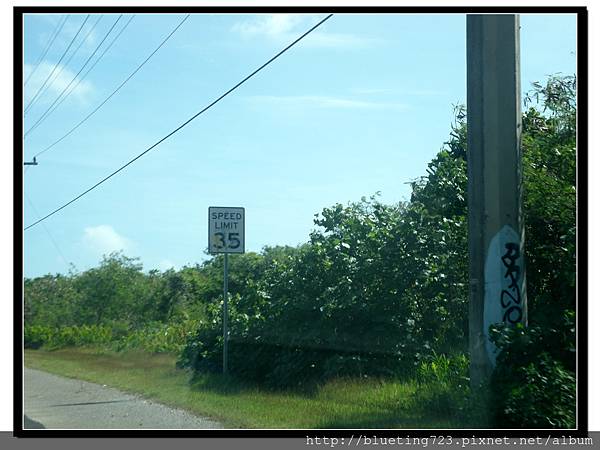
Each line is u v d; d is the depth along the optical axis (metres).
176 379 16.00
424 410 10.56
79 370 19.78
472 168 10.84
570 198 12.04
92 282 36.22
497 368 9.84
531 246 12.36
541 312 10.75
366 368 13.55
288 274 15.66
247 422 10.26
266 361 15.43
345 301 14.15
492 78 10.77
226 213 15.05
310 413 10.94
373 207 15.55
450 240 14.23
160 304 34.03
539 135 14.07
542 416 8.92
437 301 14.06
